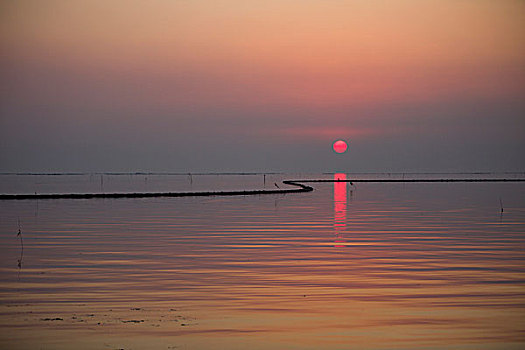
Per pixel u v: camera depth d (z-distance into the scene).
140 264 20.81
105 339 11.77
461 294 15.81
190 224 36.59
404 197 75.50
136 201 66.88
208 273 18.98
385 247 25.34
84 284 17.17
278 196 79.56
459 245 26.02
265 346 11.44
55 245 26.02
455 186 129.00
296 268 19.92
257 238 28.75
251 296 15.62
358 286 16.89
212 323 12.94
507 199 69.50
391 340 11.79
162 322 12.99
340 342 11.67
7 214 46.06
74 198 74.75
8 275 18.62
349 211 49.00
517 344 11.54
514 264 20.70
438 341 11.72
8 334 12.07
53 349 11.17
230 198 73.88
